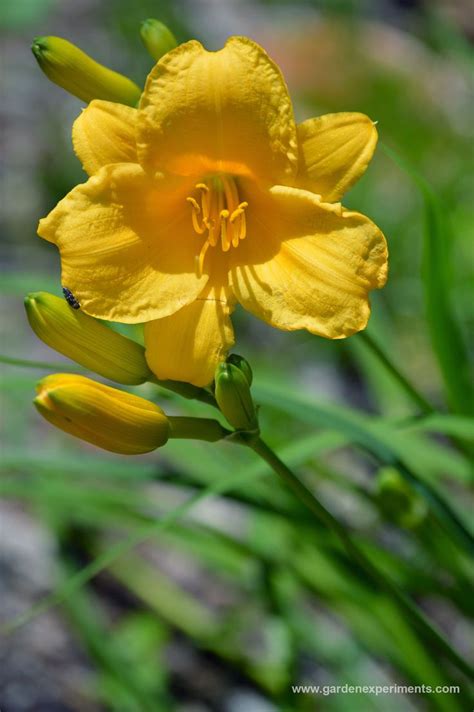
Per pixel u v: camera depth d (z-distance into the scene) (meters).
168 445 0.56
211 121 0.41
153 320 0.41
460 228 0.72
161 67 0.41
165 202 0.42
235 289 0.42
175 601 0.58
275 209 0.42
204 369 0.41
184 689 0.57
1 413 0.69
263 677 0.55
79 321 0.41
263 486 0.53
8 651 0.57
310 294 0.41
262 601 0.54
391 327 0.78
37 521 0.64
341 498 0.63
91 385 0.40
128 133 0.41
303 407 0.47
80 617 0.55
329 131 0.41
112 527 0.62
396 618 0.51
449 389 0.49
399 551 0.60
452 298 0.50
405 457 0.52
